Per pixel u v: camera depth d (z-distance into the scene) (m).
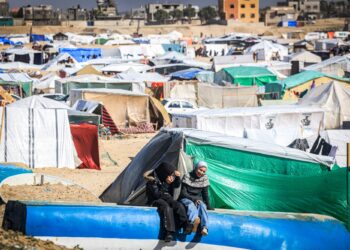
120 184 18.25
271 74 60.97
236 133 33.94
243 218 13.67
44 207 13.02
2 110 26.59
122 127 42.16
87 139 26.91
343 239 14.38
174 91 49.91
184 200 13.15
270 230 13.77
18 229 12.97
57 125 26.31
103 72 71.31
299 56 85.06
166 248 13.07
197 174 13.30
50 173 24.70
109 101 42.38
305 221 14.26
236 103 49.53
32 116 25.95
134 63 76.50
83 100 40.25
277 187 16.98
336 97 39.06
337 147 25.31
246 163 17.69
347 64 65.12
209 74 64.06
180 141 17.23
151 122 43.25
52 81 59.97
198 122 33.56
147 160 17.52
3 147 25.42
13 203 13.28
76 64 77.81
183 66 73.88
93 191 21.86
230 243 13.39
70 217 12.95
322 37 139.88
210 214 13.38
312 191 16.89
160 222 13.13
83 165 26.78
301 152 18.27
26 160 25.70
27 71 74.56
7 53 99.19
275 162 17.84
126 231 13.01
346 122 37.81
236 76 60.34
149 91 51.97
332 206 16.69
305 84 53.56
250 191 16.88
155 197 13.28
